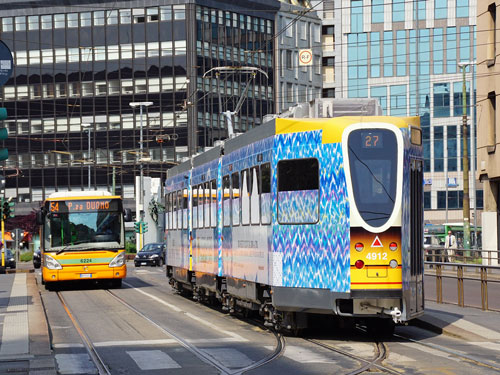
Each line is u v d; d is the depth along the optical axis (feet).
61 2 312.09
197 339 56.44
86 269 108.58
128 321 69.56
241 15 309.42
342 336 57.21
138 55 307.99
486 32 146.20
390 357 47.14
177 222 92.99
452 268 76.38
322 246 53.83
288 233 55.98
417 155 55.36
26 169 317.83
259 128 61.21
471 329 57.52
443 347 50.85
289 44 318.45
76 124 313.53
